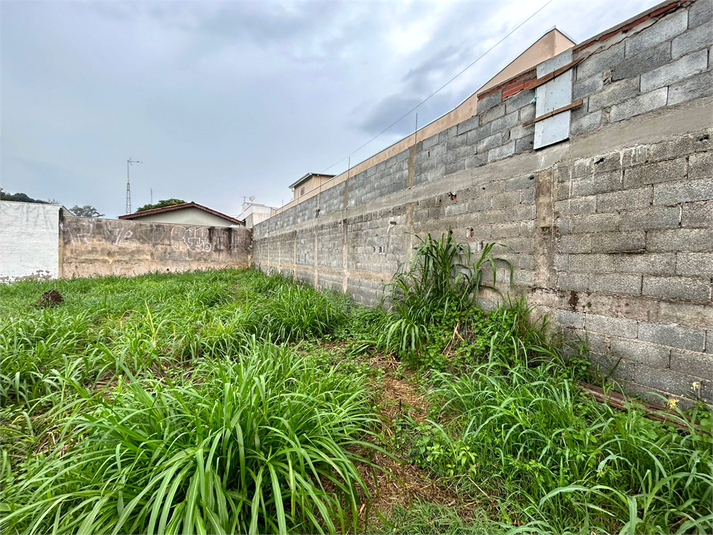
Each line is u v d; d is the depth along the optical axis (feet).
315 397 5.65
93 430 4.79
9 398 6.82
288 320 11.39
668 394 5.50
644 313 5.81
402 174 12.71
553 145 7.34
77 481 3.87
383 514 4.32
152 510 3.26
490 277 8.98
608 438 4.68
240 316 11.34
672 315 5.46
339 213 17.79
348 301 15.58
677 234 5.39
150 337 9.50
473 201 9.52
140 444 4.12
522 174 8.07
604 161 6.37
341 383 6.81
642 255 5.83
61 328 9.69
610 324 6.31
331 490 4.57
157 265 31.63
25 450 5.31
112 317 12.37
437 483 4.83
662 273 5.57
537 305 7.72
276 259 29.58
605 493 4.12
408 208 12.27
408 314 9.84
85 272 28.30
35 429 5.98
